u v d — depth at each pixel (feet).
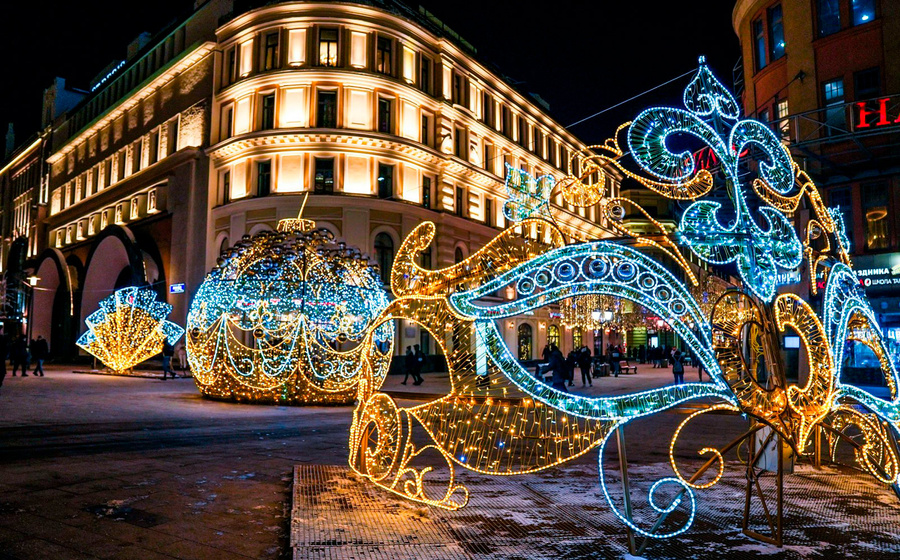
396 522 15.67
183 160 105.70
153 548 13.94
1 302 135.54
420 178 100.37
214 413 40.93
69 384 64.75
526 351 122.21
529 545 14.03
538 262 14.64
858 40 60.95
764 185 16.65
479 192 115.65
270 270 45.88
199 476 21.47
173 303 103.91
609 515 16.55
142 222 115.14
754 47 72.28
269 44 96.58
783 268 16.67
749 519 16.28
